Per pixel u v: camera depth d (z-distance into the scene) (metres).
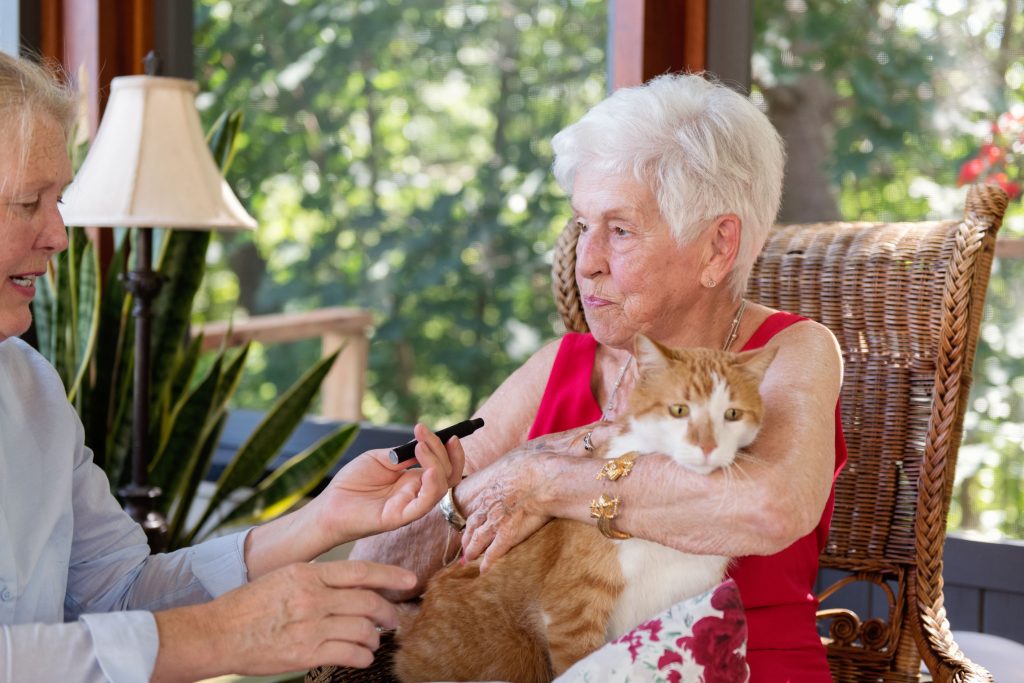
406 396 3.86
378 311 3.88
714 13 2.53
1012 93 2.49
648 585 1.29
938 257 1.76
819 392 1.35
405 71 3.77
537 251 3.60
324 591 1.14
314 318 3.93
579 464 1.32
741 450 1.27
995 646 2.05
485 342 3.72
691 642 1.16
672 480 1.24
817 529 1.51
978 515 2.51
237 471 2.52
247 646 1.10
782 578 1.45
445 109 3.73
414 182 3.82
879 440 1.81
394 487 1.36
